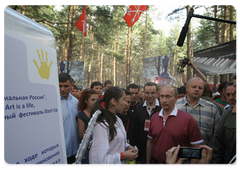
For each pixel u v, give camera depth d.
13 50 0.96
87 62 36.09
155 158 2.06
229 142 1.73
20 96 0.99
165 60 7.80
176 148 1.56
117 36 25.95
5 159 0.88
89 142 1.66
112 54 25.44
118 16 21.47
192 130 1.92
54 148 1.23
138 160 2.78
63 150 1.33
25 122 1.01
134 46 30.95
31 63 1.09
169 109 2.05
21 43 1.02
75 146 2.41
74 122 2.47
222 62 5.77
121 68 42.44
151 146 2.31
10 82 0.93
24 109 1.01
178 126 1.94
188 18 2.13
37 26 1.18
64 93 2.42
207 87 2.80
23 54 1.03
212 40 22.36
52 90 1.28
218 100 3.67
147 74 8.23
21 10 10.62
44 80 1.20
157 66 7.98
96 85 4.07
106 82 5.06
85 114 2.46
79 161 1.58
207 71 6.18
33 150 1.05
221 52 5.82
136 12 8.89
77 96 4.27
